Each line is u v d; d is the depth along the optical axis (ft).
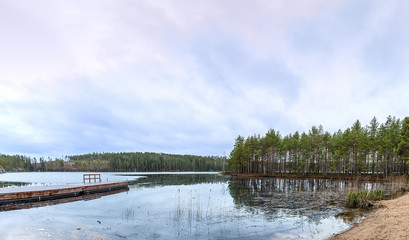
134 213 55.11
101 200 75.31
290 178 192.54
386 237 31.89
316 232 39.09
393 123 178.81
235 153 247.91
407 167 170.71
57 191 78.64
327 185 125.70
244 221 47.50
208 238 37.11
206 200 73.97
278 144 238.48
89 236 37.73
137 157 545.03
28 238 36.50
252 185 127.54
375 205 58.95
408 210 47.91
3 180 190.80
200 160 536.83
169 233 39.75
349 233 36.91
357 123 230.27
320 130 226.38
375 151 180.45
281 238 36.70
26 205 65.72
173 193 92.22
